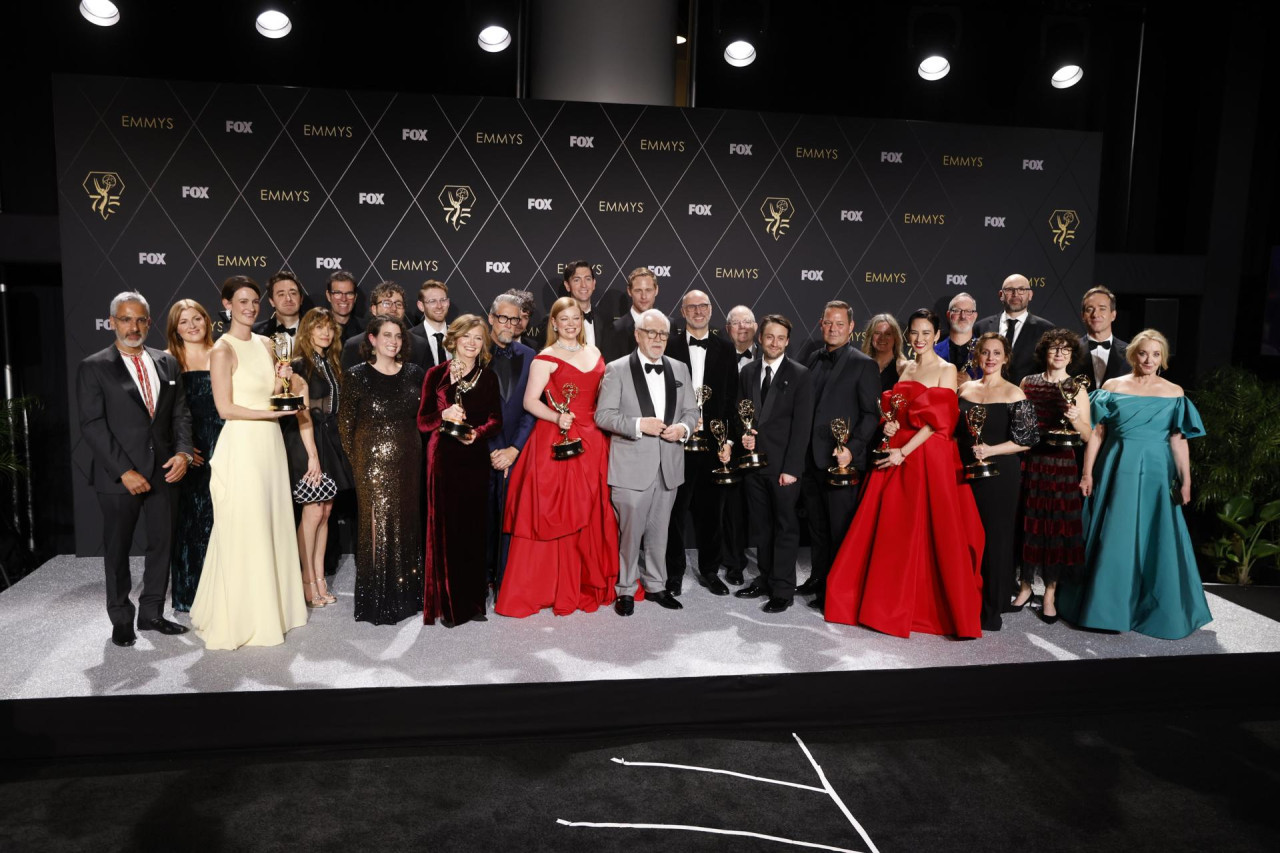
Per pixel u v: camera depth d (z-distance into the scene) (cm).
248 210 517
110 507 373
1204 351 610
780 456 436
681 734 334
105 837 259
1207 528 598
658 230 554
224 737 319
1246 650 397
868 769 309
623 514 423
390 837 262
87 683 337
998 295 589
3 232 503
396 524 407
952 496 401
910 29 561
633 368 418
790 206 564
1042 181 587
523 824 270
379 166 527
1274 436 509
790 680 354
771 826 272
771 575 443
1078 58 577
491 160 535
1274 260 609
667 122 548
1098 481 429
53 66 536
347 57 568
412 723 329
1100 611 410
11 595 446
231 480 372
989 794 293
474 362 409
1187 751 325
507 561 428
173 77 551
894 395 414
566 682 342
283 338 367
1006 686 365
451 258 538
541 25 552
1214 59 593
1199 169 607
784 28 604
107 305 510
